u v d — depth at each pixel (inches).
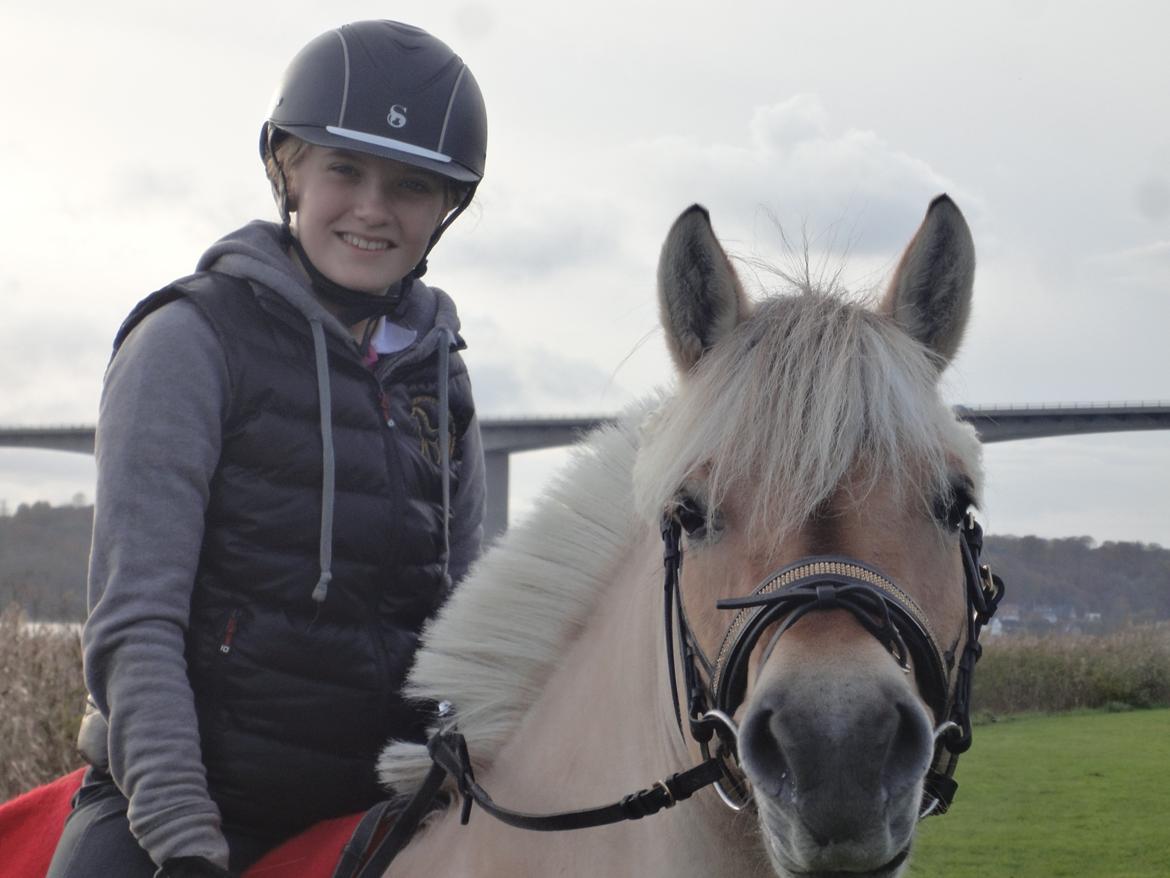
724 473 57.3
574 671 70.6
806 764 48.8
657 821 61.7
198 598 72.3
